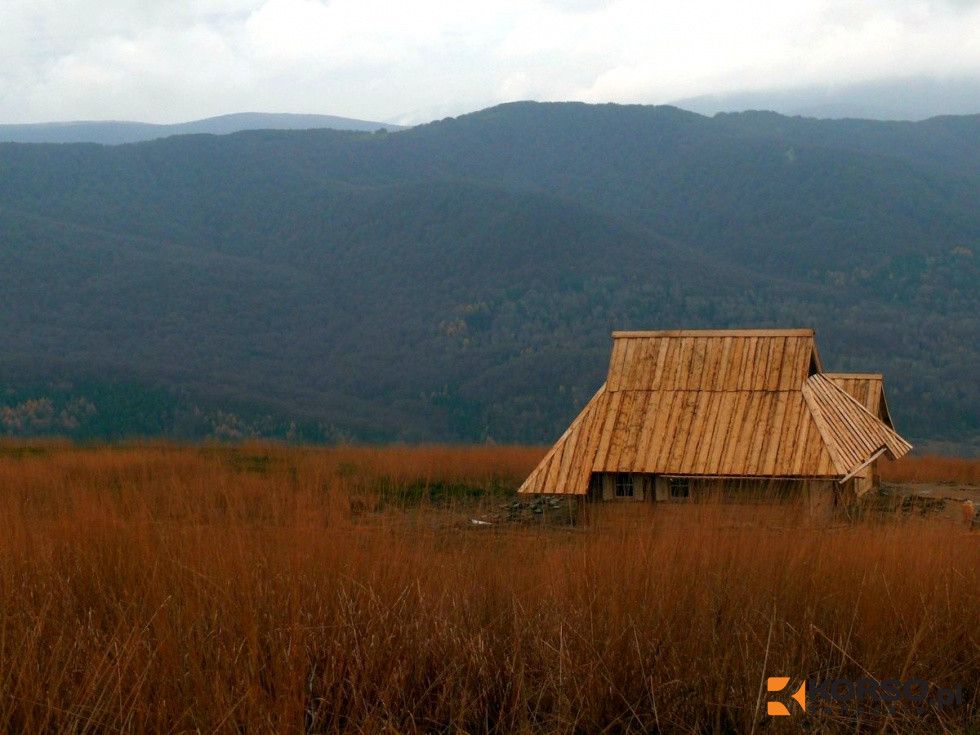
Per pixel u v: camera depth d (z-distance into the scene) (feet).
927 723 17.25
